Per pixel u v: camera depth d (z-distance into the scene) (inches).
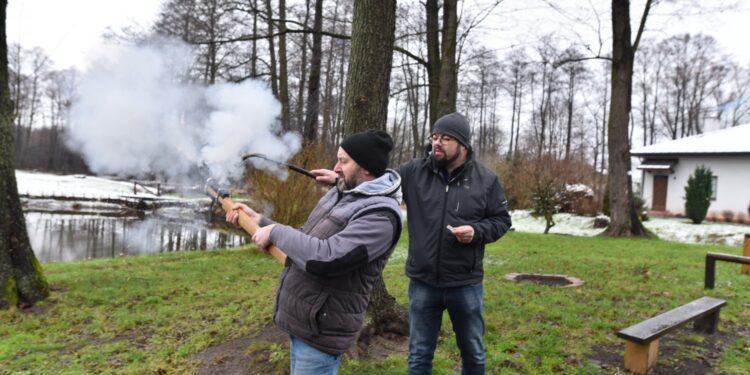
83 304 234.7
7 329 197.5
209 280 301.0
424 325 123.5
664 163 1051.3
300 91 677.9
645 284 292.2
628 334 152.2
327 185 104.0
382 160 90.0
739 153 922.1
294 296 86.0
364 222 83.1
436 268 118.2
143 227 708.0
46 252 494.3
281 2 582.2
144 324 204.7
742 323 216.4
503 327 200.4
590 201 946.7
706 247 514.0
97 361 164.4
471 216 118.3
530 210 1008.9
